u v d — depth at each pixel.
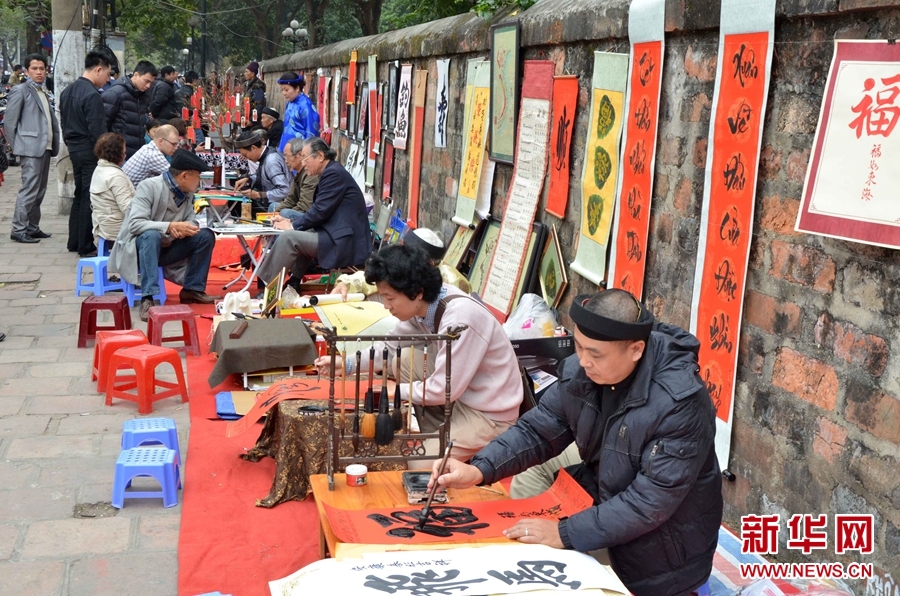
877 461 3.21
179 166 8.09
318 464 4.47
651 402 2.84
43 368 6.56
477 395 4.10
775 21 3.75
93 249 10.66
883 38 3.23
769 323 3.83
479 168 7.78
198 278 8.47
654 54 4.78
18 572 3.79
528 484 3.85
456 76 8.60
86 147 10.43
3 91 30.64
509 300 6.69
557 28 6.08
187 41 34.19
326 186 8.07
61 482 4.67
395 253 3.96
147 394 5.67
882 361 3.19
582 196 5.78
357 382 3.48
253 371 6.06
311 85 17.73
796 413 3.66
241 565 3.90
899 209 3.06
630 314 2.78
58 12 13.52
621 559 3.03
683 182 4.58
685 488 2.82
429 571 2.67
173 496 4.48
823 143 3.40
